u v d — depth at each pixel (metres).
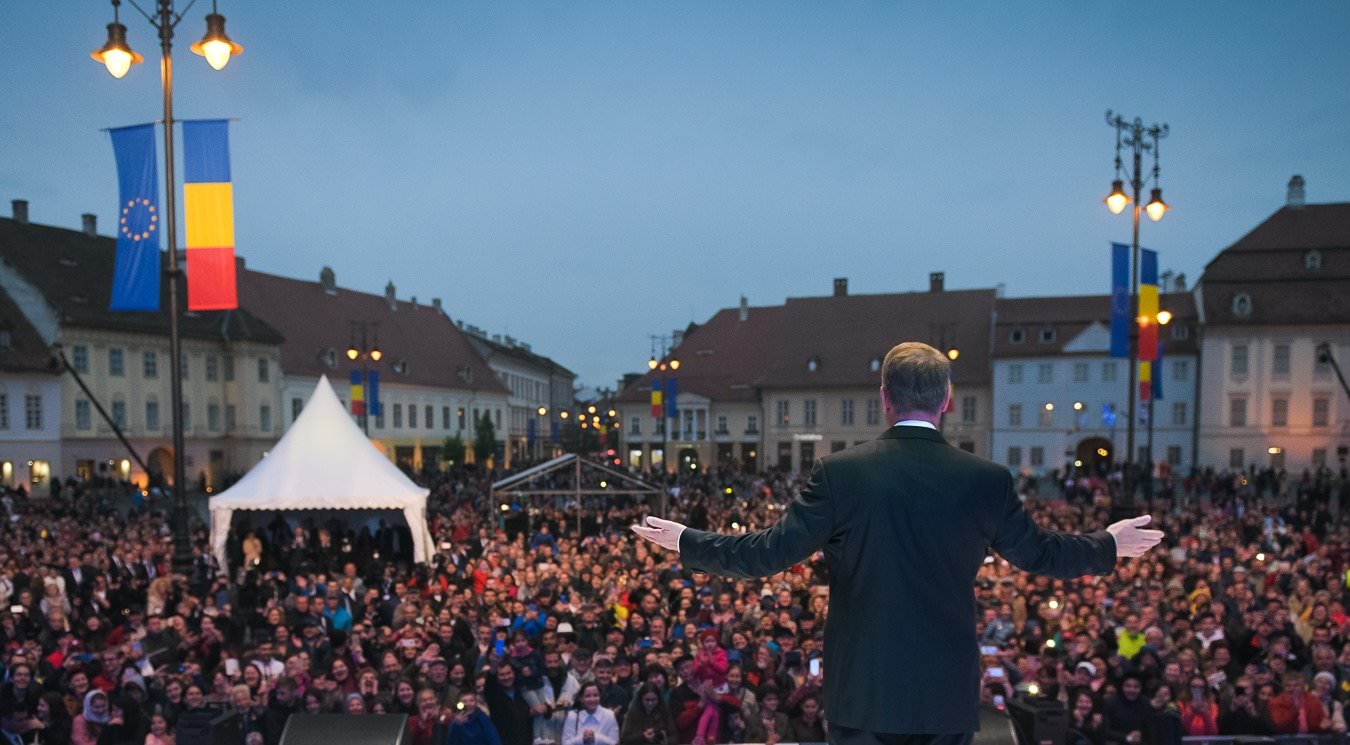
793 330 69.25
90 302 49.06
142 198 12.59
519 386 90.50
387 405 66.00
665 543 2.18
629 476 25.20
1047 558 2.06
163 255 54.19
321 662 10.24
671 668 9.16
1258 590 14.78
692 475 49.00
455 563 18.33
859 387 64.69
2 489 36.41
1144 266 23.67
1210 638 11.30
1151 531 2.16
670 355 73.50
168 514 30.47
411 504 19.75
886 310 68.00
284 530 21.97
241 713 7.54
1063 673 9.12
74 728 8.32
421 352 73.12
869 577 2.00
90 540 18.86
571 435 94.81
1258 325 53.66
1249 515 23.53
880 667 1.94
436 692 8.73
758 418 68.56
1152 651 9.70
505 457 83.19
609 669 9.28
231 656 10.70
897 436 2.15
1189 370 55.53
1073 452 57.44
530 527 24.77
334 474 19.69
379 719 4.12
